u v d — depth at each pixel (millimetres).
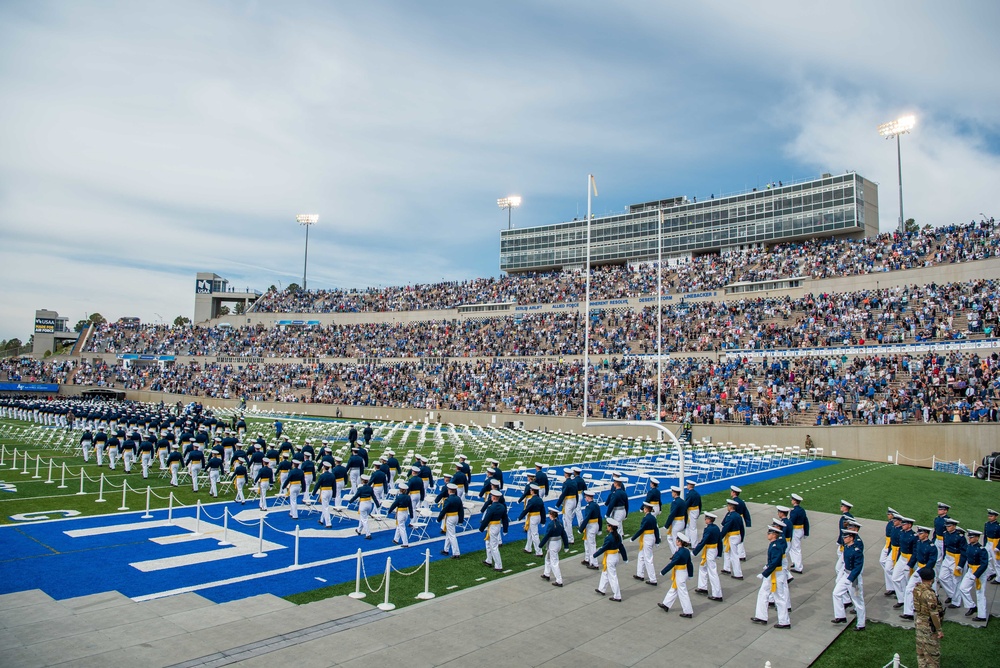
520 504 24625
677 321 59594
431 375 66438
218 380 74438
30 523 19438
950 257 50281
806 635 12602
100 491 23484
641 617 13344
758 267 63000
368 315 79938
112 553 16547
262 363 76750
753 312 56969
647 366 55844
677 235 77625
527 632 12289
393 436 48312
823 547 19750
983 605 13664
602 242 83375
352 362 72625
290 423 53188
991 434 36781
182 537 18359
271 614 12633
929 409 40219
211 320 86438
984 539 16688
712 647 11875
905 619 13672
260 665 10414
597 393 55156
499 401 59531
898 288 51250
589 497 18688
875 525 22641
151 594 13609
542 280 77000
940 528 16297
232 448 28641
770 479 32781
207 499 24047
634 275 70875
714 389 50438
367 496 19000
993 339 41906
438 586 14859
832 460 41469
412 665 10641
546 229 88312
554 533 15367
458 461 23328
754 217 72438
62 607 12703
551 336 65125
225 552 16984
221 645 11109
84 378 78750
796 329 52156
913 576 13648
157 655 10633
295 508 21234
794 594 15281
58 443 37281
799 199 69500
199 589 14008
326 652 10992
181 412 51406
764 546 19625
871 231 68125
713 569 14648
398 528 18266
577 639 12047
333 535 19219
